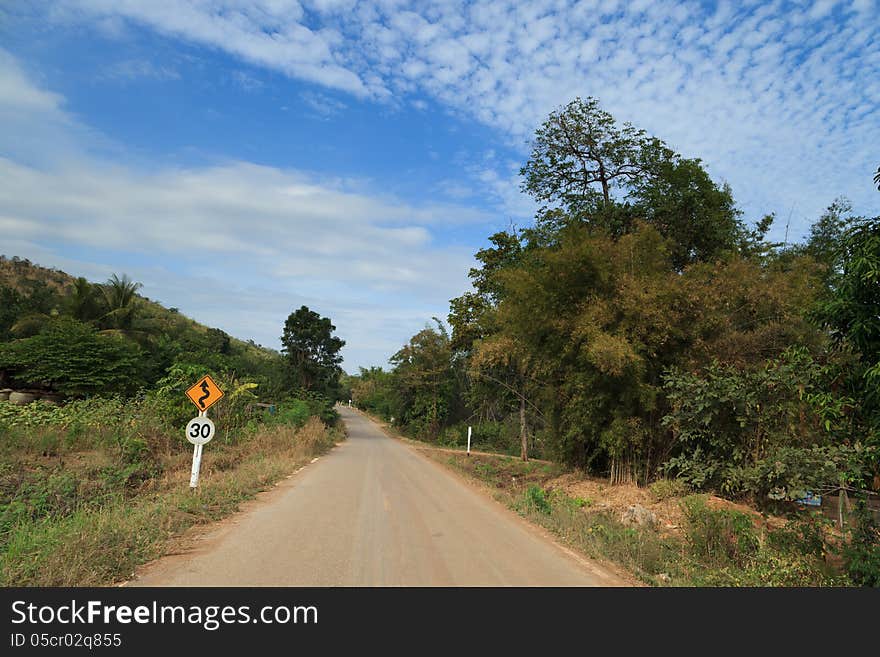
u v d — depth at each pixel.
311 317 44.16
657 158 21.05
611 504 12.18
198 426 10.56
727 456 10.48
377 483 13.41
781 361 10.08
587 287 13.88
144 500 9.25
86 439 15.35
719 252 19.08
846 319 6.59
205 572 5.62
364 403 88.31
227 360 34.50
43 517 7.88
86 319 35.66
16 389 26.22
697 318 12.82
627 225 20.64
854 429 6.94
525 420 25.62
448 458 23.61
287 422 23.91
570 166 22.69
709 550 8.12
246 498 10.22
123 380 26.59
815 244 19.95
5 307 39.97
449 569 6.16
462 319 29.48
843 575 6.76
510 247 26.92
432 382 40.31
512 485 16.72
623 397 13.36
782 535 7.61
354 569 5.92
